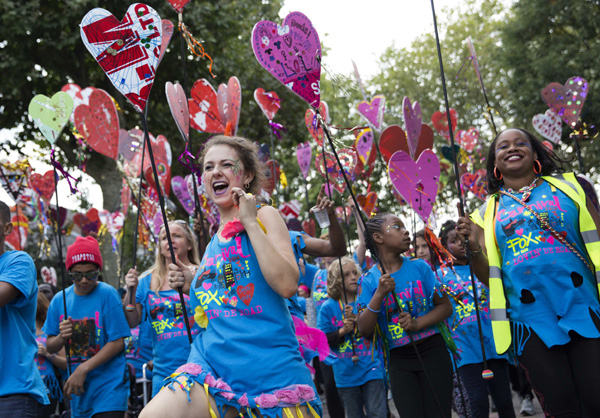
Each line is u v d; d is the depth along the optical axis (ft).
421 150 19.61
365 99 24.70
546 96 26.40
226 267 9.96
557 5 64.28
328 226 15.53
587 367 11.59
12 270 13.01
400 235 16.79
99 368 17.22
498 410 18.67
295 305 12.91
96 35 11.76
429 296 16.51
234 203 10.05
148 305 17.17
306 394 9.52
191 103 18.30
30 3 46.83
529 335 12.16
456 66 86.43
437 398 15.17
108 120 19.75
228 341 9.66
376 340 16.67
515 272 12.42
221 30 54.08
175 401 9.34
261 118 62.44
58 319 17.92
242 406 9.39
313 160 64.69
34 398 13.09
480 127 61.11
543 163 13.37
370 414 19.60
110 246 49.49
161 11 49.24
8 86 49.67
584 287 12.03
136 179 24.67
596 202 13.57
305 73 14.14
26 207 29.19
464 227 12.83
